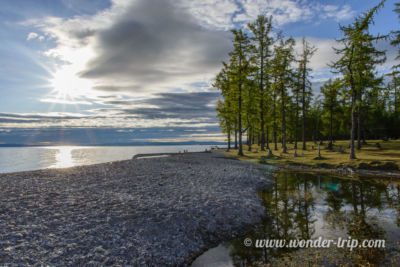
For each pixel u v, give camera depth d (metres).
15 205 11.28
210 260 7.81
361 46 27.75
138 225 9.44
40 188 14.98
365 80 31.36
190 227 9.72
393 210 12.19
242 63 37.41
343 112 44.75
